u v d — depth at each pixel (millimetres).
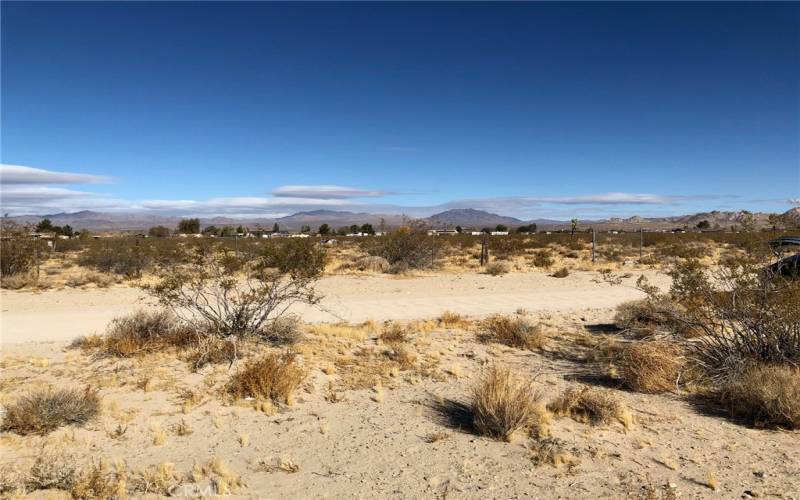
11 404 6703
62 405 6254
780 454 5637
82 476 4992
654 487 4922
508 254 35406
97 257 25531
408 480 5125
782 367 7582
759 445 5891
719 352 8516
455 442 6043
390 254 26844
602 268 25938
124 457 5520
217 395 7434
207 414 6781
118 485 4754
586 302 16297
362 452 5770
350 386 8102
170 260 20266
